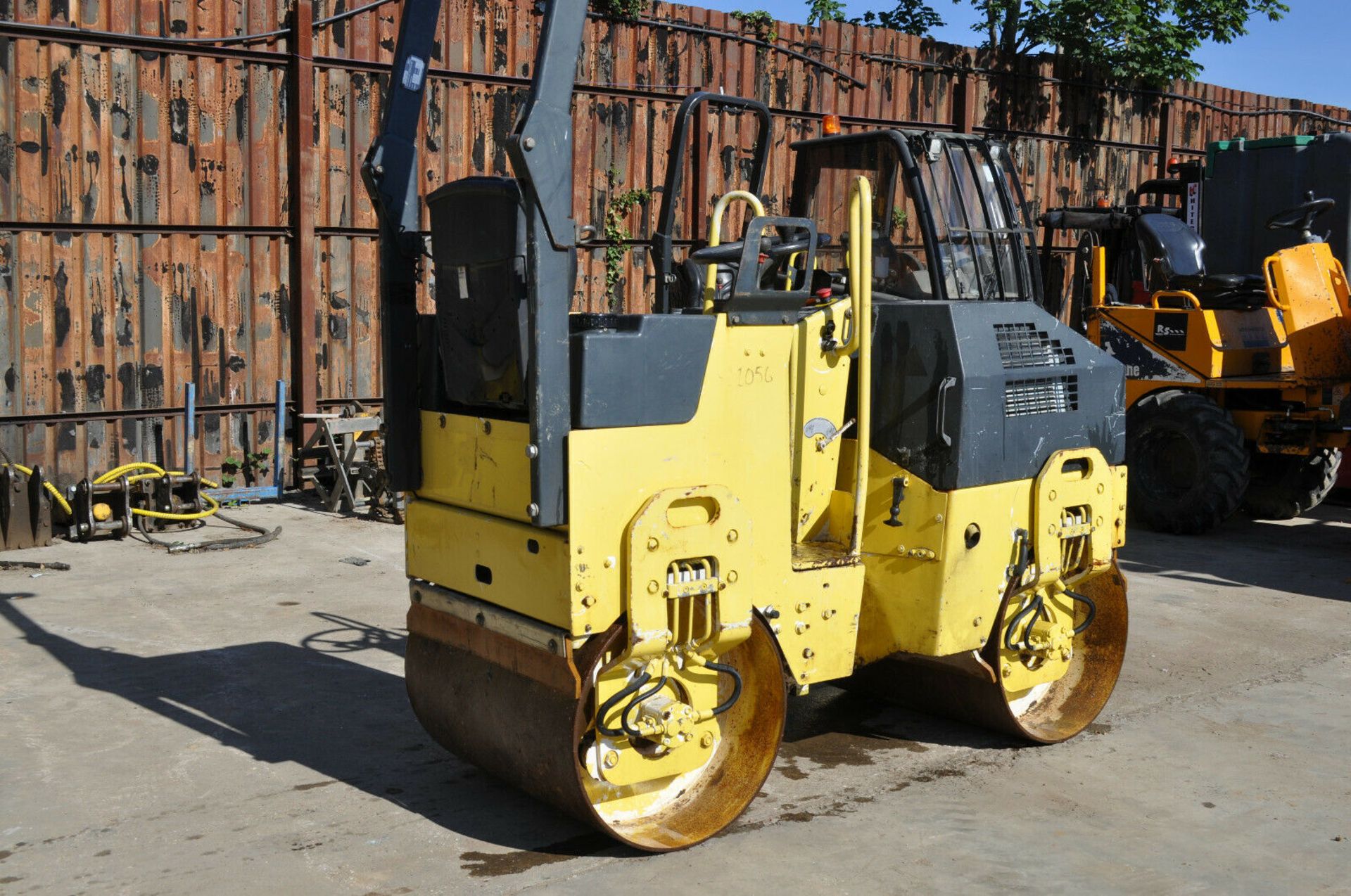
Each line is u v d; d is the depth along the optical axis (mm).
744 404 4145
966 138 5191
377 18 10562
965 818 4410
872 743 5184
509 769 4234
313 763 4820
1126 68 16047
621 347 3805
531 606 3979
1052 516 5000
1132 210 11211
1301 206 9648
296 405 10516
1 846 4059
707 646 4145
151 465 9258
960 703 5270
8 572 7785
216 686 5711
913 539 4723
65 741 5008
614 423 3824
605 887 3832
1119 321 10242
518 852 4066
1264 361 10008
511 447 3986
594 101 11664
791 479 4352
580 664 3889
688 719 4168
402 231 4379
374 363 10898
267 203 10180
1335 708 5719
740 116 12680
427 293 10719
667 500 3898
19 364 9164
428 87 10750
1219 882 3969
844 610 4543
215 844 4094
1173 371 9891
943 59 14523
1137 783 4773
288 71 10148
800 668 4434
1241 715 5602
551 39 3598
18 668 5914
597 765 4098
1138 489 9977
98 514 8766
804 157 5660
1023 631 5113
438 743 4832
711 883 3877
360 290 10742
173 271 9789
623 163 11922
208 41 9695
